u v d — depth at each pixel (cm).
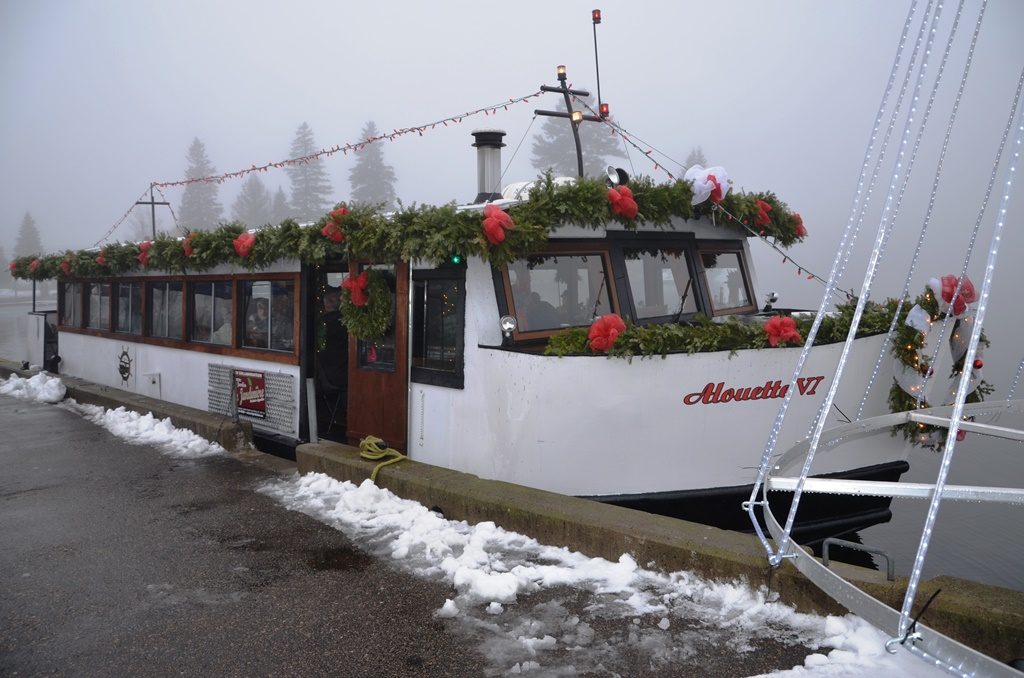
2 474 830
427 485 633
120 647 440
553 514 546
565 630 438
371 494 666
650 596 469
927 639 293
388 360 748
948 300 663
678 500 620
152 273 1166
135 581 532
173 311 1125
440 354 698
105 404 1188
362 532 608
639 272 736
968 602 382
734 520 645
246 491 738
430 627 450
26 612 488
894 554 728
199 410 1043
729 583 464
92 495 741
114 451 920
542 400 611
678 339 605
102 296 1339
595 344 593
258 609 482
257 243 842
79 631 461
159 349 1143
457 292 676
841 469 679
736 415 631
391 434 740
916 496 384
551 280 688
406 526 608
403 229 664
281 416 900
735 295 827
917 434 698
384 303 736
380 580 519
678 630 429
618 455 610
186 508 691
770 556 386
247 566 552
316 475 744
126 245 1177
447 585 506
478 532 574
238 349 970
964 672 277
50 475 820
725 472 636
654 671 392
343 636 445
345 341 895
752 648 407
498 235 617
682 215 745
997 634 368
